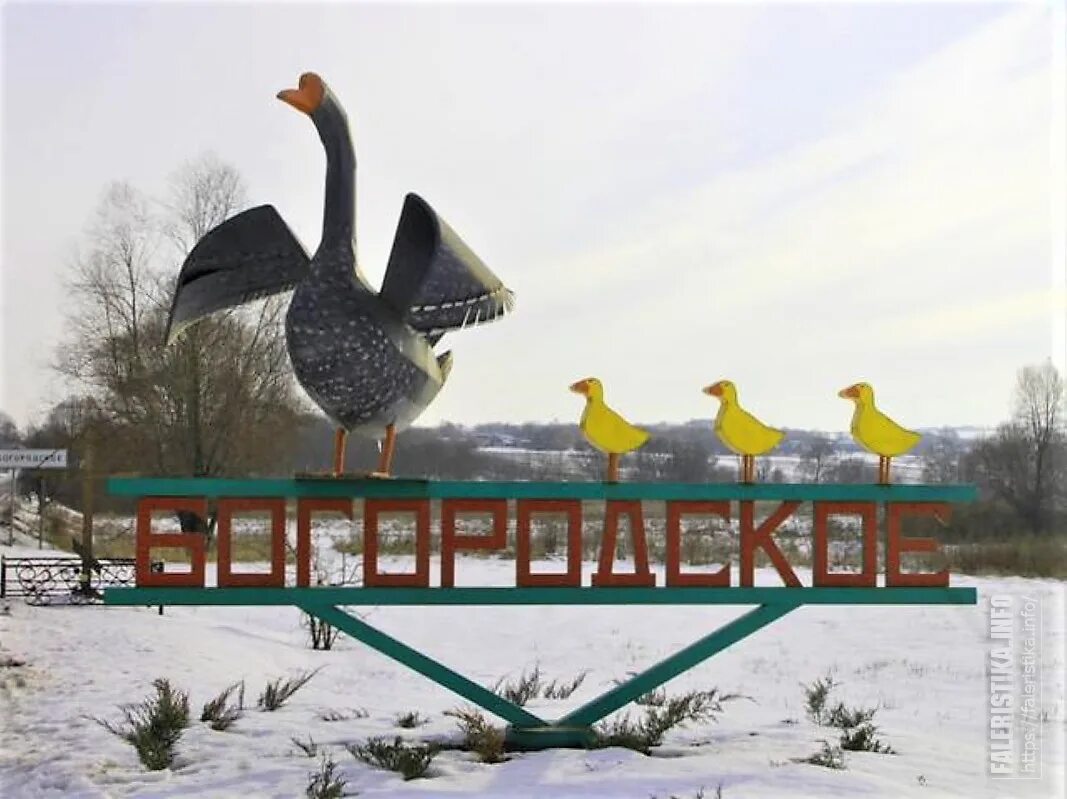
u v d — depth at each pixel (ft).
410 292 28.04
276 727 33.58
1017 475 111.86
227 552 29.01
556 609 69.92
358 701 39.40
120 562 66.74
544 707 38.70
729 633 30.71
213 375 101.19
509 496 29.68
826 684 42.27
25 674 42.50
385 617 65.57
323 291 27.71
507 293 28.63
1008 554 91.76
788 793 27.68
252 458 103.19
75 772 29.78
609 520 30.07
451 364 30.30
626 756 30.04
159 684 34.96
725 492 30.40
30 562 70.28
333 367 27.81
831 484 30.63
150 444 100.63
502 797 27.17
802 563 85.20
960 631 60.13
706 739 32.32
